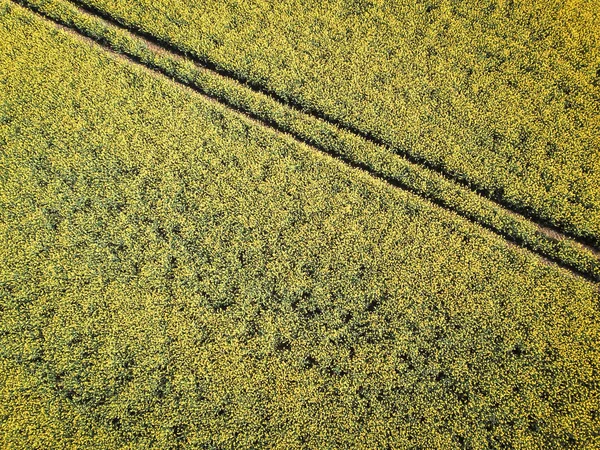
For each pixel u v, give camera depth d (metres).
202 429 16.88
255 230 18.56
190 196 18.97
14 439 16.86
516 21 20.56
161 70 20.62
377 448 16.56
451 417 16.81
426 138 19.30
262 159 19.16
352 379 17.25
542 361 17.23
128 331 17.75
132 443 16.77
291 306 18.05
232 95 19.86
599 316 17.53
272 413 16.97
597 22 20.36
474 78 19.94
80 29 21.05
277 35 20.50
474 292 17.88
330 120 19.81
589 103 19.59
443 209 18.70
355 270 18.16
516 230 18.34
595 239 18.48
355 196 18.72
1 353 17.66
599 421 16.48
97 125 19.72
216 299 18.05
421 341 17.50
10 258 18.45
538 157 19.03
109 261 18.42
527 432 16.61
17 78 20.27
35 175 19.39
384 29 20.59
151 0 20.94
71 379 17.42
